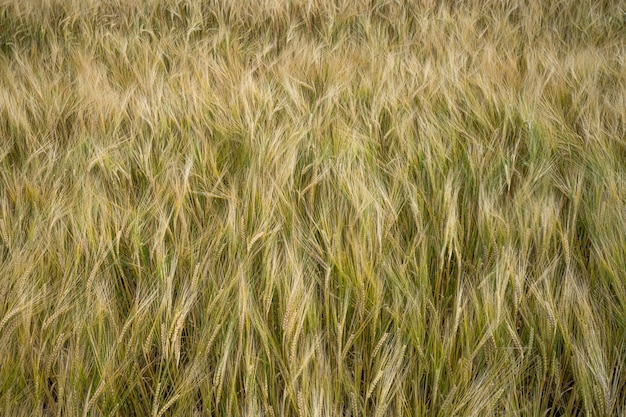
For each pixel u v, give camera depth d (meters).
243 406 1.06
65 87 2.30
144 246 1.38
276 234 1.34
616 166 1.58
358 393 1.05
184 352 1.19
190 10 3.45
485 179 1.54
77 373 1.05
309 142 1.70
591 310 1.19
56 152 1.80
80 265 1.32
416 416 1.01
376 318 1.12
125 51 2.84
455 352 1.12
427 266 1.30
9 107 1.98
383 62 2.47
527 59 2.43
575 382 1.05
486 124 1.84
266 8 3.38
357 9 3.45
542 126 1.76
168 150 1.73
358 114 1.95
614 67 2.32
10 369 1.08
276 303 1.22
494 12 3.32
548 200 1.46
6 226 1.39
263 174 1.56
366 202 1.40
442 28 3.01
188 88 2.19
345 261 1.26
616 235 1.31
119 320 1.24
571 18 3.15
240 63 2.64
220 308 1.16
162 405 1.08
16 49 2.92
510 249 1.27
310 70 2.44
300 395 0.94
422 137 1.70
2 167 1.68
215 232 1.37
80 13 3.42
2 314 1.19
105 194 1.52
